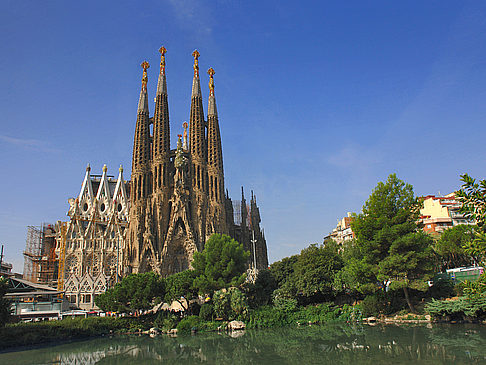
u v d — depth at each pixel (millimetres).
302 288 72188
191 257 118062
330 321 65000
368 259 60062
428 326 49906
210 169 132750
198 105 137875
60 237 132375
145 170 127438
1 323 49375
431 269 56875
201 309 69375
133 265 118375
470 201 18484
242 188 159000
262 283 82000
